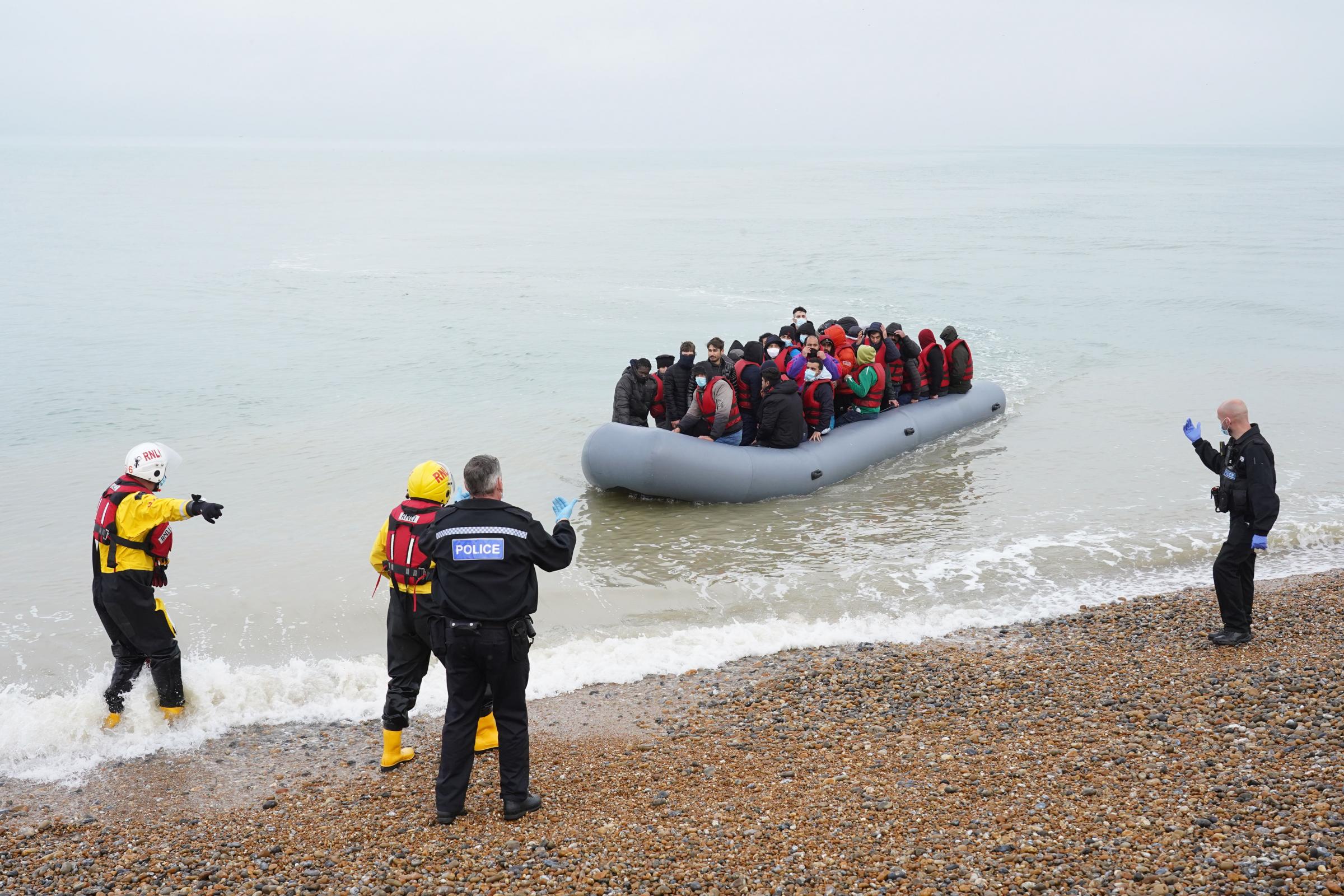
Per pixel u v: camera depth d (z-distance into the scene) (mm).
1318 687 5180
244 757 5129
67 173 114438
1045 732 4922
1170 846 3643
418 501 4715
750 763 4754
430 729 5457
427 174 125000
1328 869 3355
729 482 9719
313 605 7258
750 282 27953
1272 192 73562
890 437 11336
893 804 4191
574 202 67625
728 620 7195
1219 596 6117
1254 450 5863
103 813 4539
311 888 3676
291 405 13938
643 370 10656
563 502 4242
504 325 21062
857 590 7711
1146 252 34188
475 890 3598
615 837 3998
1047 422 13125
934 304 23797
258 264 32438
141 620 5215
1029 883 3451
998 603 7469
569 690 5988
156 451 5266
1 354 17766
